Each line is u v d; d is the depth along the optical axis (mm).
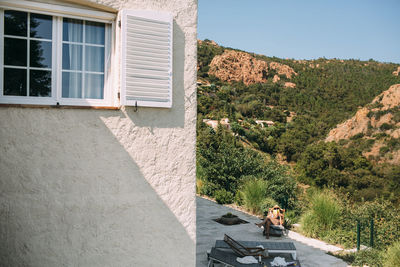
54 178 3764
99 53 4152
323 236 10359
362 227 10445
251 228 11156
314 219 10820
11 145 3615
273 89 151125
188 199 4363
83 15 4012
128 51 4035
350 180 56969
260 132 90875
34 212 3691
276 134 92938
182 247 4328
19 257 3645
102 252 3955
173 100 4309
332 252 9055
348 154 62312
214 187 16875
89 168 3898
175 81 4332
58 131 3777
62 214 3793
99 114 3941
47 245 3740
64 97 3980
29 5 3729
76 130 3850
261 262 6973
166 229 4246
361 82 156500
